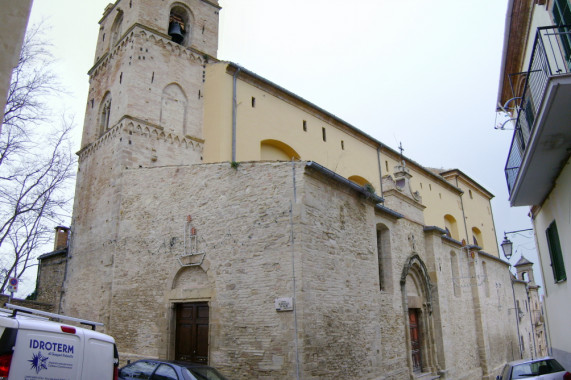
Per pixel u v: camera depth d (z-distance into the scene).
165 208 18.20
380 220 20.70
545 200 16.72
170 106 23.27
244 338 14.41
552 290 18.72
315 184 15.54
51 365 7.54
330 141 29.59
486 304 31.30
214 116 23.41
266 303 14.30
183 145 22.95
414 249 23.88
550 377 12.76
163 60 23.80
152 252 17.95
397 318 20.47
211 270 15.87
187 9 26.44
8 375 6.80
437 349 23.67
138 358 16.81
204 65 25.48
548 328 20.56
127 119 21.52
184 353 16.06
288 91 26.45
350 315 15.95
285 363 13.41
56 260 24.77
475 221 48.47
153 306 17.17
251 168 16.09
